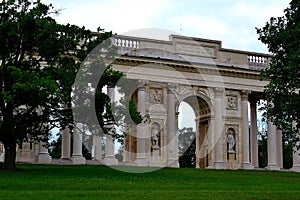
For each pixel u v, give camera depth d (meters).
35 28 61.84
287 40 48.50
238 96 106.75
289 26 48.94
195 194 40.97
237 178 64.69
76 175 58.19
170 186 48.53
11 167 61.94
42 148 88.88
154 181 53.97
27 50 63.69
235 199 38.12
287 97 48.19
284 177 71.06
